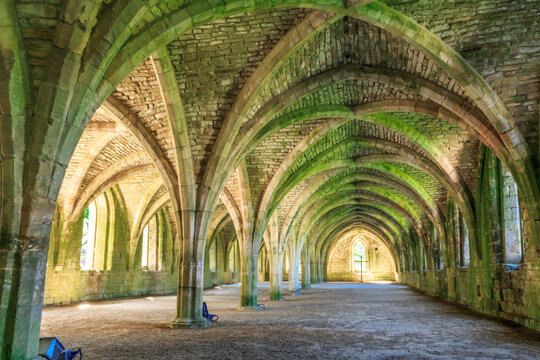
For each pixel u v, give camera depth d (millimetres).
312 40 8969
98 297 17609
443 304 16219
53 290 14984
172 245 24578
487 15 7887
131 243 19812
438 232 18859
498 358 6516
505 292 11383
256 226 14484
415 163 15039
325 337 8273
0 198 4664
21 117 4746
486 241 12828
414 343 7699
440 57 8539
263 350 6918
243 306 13898
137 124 10227
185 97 9648
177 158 9742
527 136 9078
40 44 4848
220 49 8859
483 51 8508
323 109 11875
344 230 42688
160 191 19531
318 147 15039
